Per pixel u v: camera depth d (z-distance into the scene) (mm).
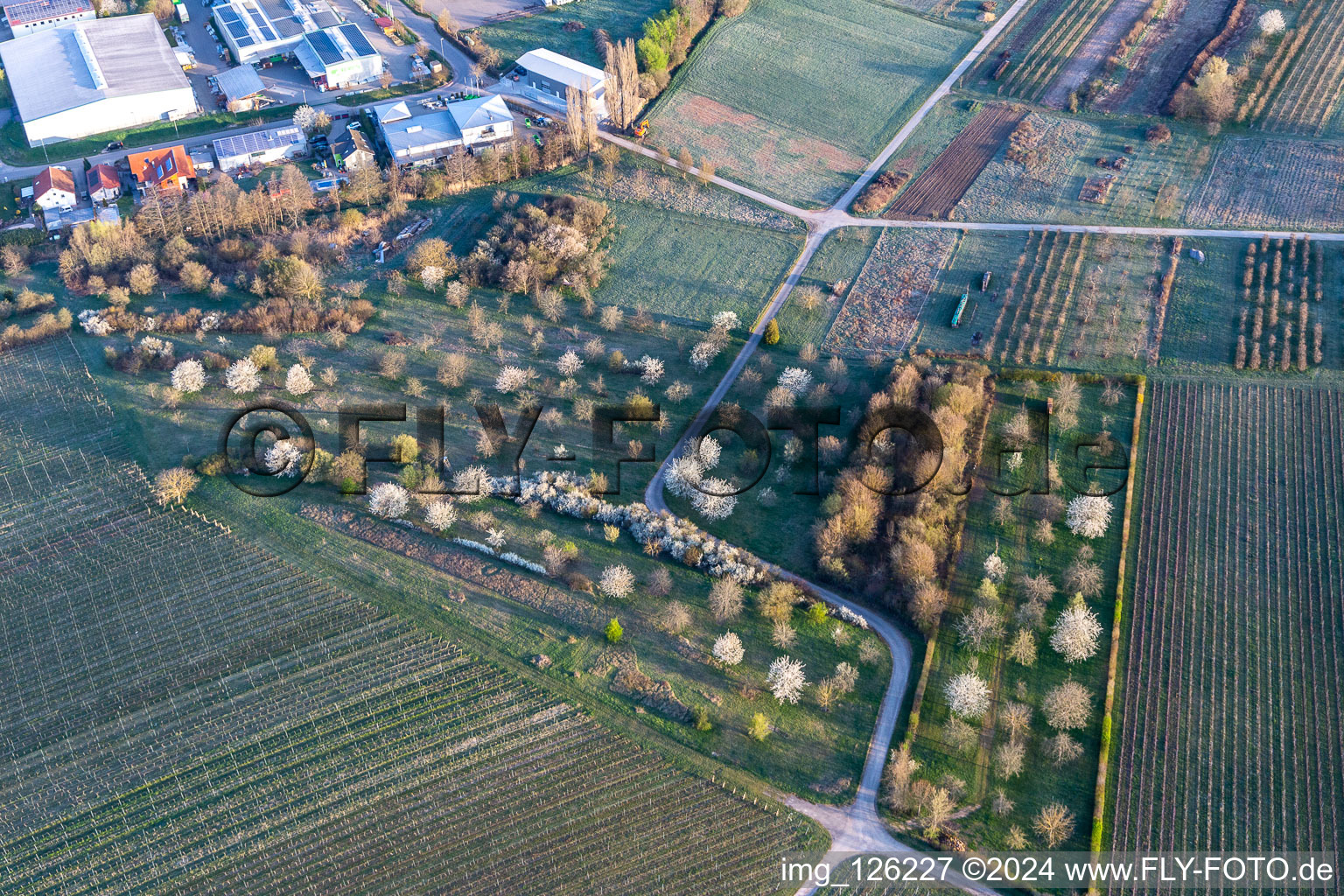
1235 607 151500
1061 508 163250
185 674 146750
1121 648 147125
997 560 154750
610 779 134875
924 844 128375
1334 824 129000
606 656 147500
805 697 142750
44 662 148500
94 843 130125
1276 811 130375
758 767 135875
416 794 133625
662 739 138625
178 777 136000
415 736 139375
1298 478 168500
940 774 134250
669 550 159125
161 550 161625
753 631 150125
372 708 142375
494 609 153500
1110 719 138250
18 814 133125
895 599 151125
